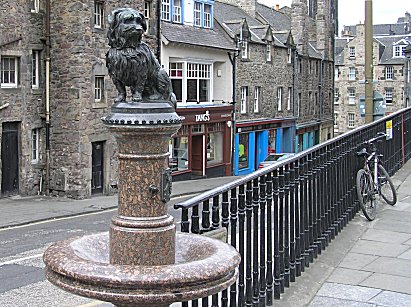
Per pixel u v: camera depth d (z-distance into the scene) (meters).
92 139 22.16
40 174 21.92
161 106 3.57
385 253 7.26
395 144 13.12
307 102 43.28
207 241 3.84
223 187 4.70
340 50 68.12
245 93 33.75
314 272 6.48
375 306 5.61
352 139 9.07
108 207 19.59
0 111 19.89
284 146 39.59
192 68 29.09
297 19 42.09
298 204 6.36
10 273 10.30
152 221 3.59
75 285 3.17
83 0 21.44
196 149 30.31
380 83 63.16
